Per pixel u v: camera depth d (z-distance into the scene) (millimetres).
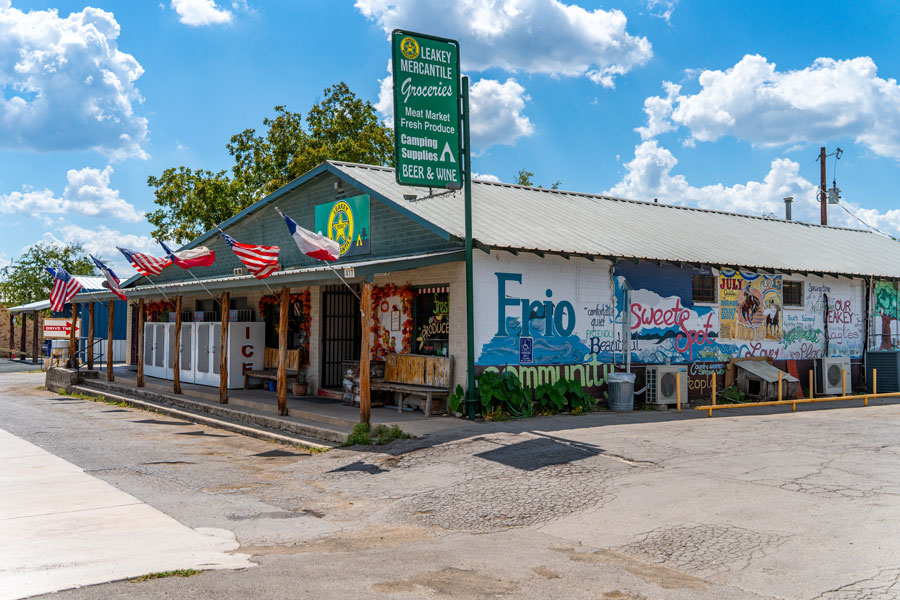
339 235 17797
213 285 17609
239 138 36094
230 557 6406
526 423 13031
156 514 8000
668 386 15781
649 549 6449
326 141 34812
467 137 13617
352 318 18750
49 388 26453
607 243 15609
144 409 19016
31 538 6977
